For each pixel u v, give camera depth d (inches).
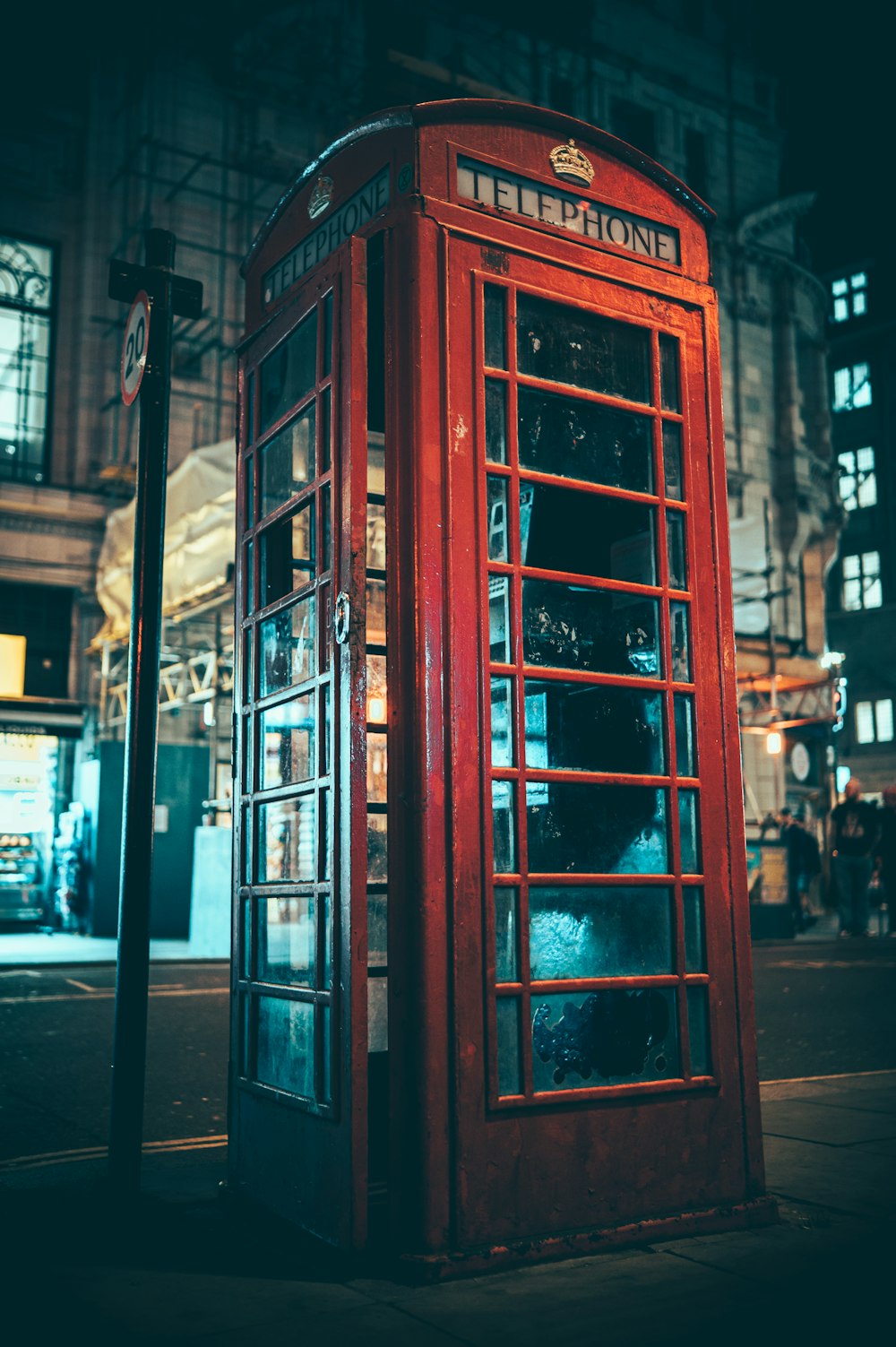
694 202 161.2
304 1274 124.0
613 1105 132.6
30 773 701.9
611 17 991.0
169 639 687.7
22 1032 309.4
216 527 539.2
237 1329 107.5
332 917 131.3
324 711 138.3
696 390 157.1
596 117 964.0
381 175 142.3
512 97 909.8
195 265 759.1
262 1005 150.3
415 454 130.1
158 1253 132.1
